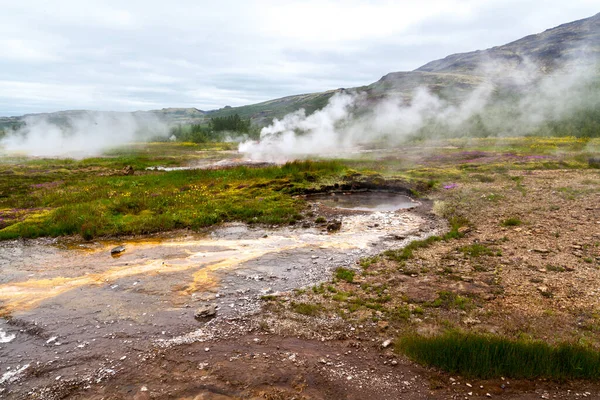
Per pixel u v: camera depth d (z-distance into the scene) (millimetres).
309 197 23172
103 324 8719
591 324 7664
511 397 6023
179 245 14461
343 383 6500
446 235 14352
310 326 8383
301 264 12234
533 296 9008
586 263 10641
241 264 12336
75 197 22000
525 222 15109
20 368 7199
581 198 18234
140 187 25281
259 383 6535
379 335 7891
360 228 16312
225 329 8391
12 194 25250
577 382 6289
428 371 6750
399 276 10789
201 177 29031
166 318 8938
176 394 6328
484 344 6867
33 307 9602
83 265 12500
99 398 6305
